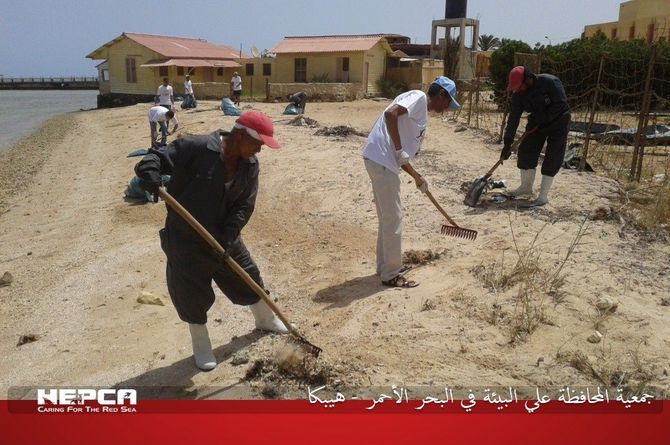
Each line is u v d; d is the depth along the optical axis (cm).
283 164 1130
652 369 395
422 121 518
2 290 668
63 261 752
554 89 725
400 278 544
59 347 507
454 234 592
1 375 461
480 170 1003
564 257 575
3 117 3772
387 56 3900
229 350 458
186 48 4094
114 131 2386
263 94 3766
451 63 2869
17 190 1339
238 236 436
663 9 2755
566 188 845
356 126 1875
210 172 386
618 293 494
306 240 718
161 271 671
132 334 516
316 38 3875
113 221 907
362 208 811
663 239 632
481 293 506
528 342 432
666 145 1304
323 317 498
